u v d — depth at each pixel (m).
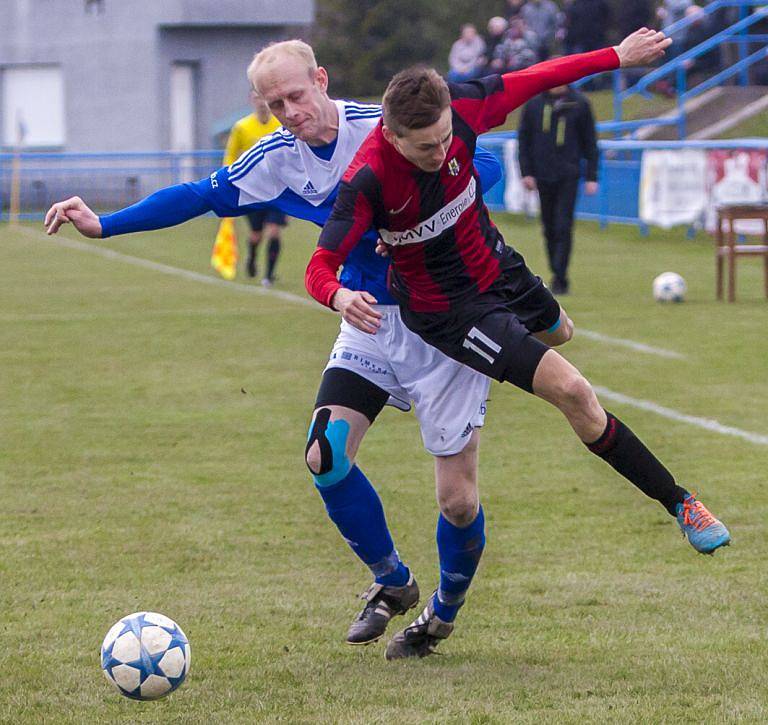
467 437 12.89
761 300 41.12
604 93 89.44
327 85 13.52
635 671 12.45
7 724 11.22
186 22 98.44
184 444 23.36
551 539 17.38
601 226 67.44
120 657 11.21
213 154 80.12
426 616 13.24
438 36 143.25
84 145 102.81
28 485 20.50
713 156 56.97
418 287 12.52
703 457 21.59
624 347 32.50
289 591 15.35
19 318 39.62
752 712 11.20
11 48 104.06
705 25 80.88
